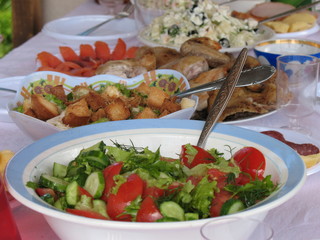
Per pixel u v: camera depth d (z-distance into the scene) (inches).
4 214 15.2
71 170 17.0
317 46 36.1
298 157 16.9
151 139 19.8
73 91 26.6
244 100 28.0
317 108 28.9
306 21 47.4
